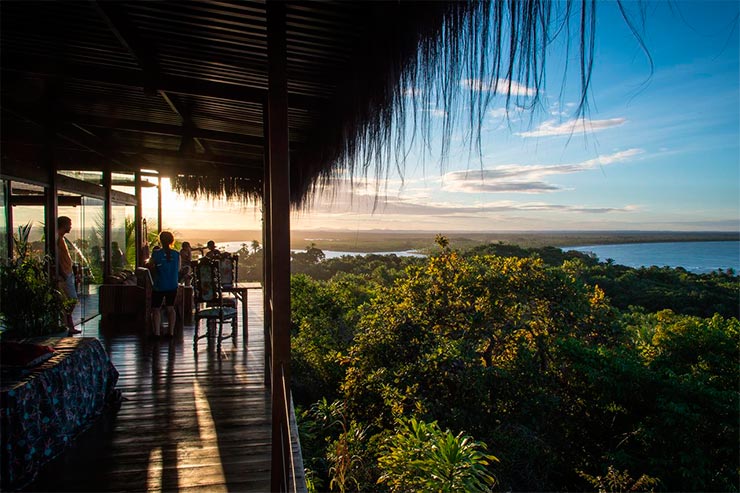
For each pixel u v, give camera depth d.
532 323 14.03
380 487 5.64
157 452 2.84
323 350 16.31
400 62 1.71
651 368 13.27
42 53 3.29
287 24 2.42
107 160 7.72
